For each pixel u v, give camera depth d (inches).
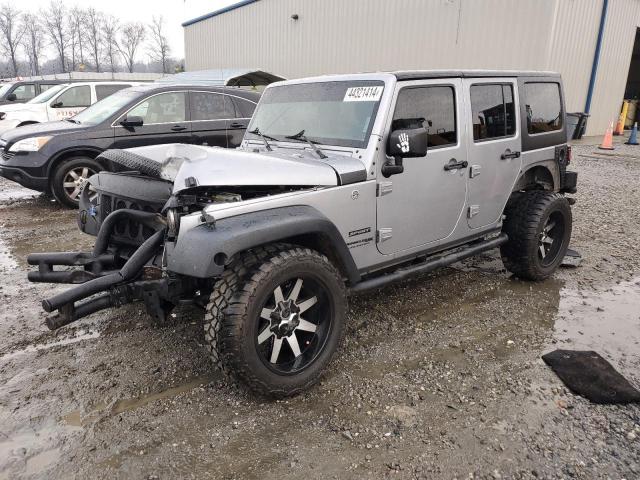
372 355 143.4
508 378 132.3
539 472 100.6
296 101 160.4
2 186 376.8
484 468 101.5
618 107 762.8
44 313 167.5
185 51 1189.1
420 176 150.4
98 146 299.0
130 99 309.6
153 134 312.0
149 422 114.3
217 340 112.6
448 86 157.1
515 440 109.4
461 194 165.6
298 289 122.0
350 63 764.6
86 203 158.9
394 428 112.9
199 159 121.3
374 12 715.4
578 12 579.5
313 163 133.1
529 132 189.2
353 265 135.2
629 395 123.6
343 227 134.6
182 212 115.2
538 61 557.0
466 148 163.6
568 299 183.6
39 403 120.6
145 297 119.7
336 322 128.6
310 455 104.7
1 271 204.2
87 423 113.9
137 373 133.2
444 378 132.3
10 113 442.0
